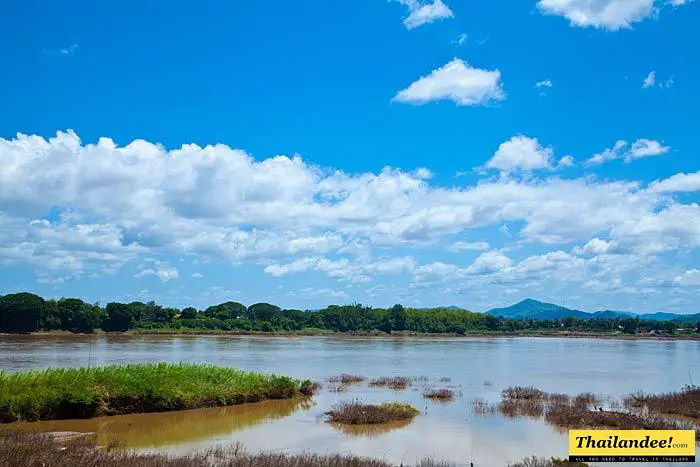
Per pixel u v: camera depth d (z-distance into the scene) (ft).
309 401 144.15
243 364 248.52
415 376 207.51
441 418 121.39
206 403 131.95
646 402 139.64
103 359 248.11
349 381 185.16
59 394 113.09
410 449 94.27
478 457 89.35
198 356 284.00
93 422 112.06
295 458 79.56
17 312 490.90
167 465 73.72
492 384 185.37
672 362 295.48
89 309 543.80
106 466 72.33
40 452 75.10
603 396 154.81
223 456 85.25
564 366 263.90
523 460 84.89
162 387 125.80
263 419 119.44
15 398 108.88
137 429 107.55
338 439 101.35
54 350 303.27
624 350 426.51
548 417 118.32
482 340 626.23
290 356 305.32
